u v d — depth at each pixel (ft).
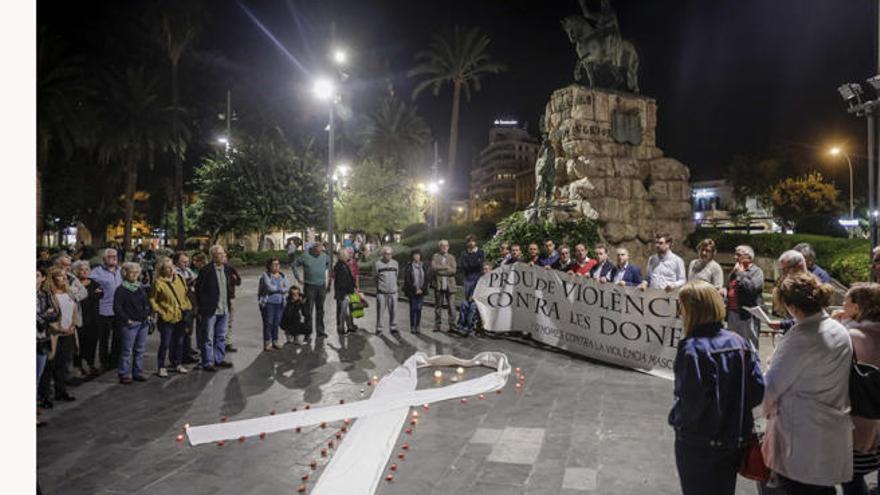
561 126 61.41
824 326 10.29
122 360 27.35
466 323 40.01
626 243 58.49
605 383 27.02
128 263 27.71
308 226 150.10
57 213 145.38
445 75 151.94
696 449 10.26
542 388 26.09
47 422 21.63
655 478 16.22
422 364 30.76
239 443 19.30
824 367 10.05
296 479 16.52
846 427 10.14
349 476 16.16
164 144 131.13
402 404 23.03
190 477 16.63
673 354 28.37
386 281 40.83
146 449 18.84
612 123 61.00
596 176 58.44
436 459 17.78
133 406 23.72
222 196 137.90
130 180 134.31
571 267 35.91
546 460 17.61
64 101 99.60
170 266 29.32
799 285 10.39
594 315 32.35
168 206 173.88
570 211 58.03
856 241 53.83
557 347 35.24
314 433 20.16
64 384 24.49
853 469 11.39
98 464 17.60
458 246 74.18
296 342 37.45
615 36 61.82
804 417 10.08
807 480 9.99
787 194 152.25
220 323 30.96
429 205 193.16
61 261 24.59
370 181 164.96
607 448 18.56
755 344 26.05
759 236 62.75
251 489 15.85
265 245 160.66
